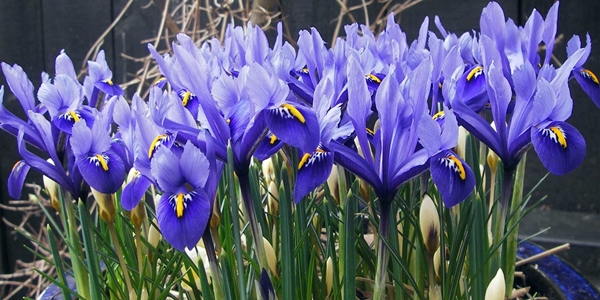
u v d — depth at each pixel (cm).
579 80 48
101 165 43
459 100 42
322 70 49
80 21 104
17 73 48
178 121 40
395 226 46
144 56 103
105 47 104
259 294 41
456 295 48
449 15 94
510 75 47
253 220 41
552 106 41
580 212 96
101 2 103
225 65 51
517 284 57
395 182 40
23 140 45
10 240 110
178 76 42
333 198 50
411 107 40
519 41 50
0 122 46
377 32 97
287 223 41
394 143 40
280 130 38
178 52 39
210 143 38
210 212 39
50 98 46
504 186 44
